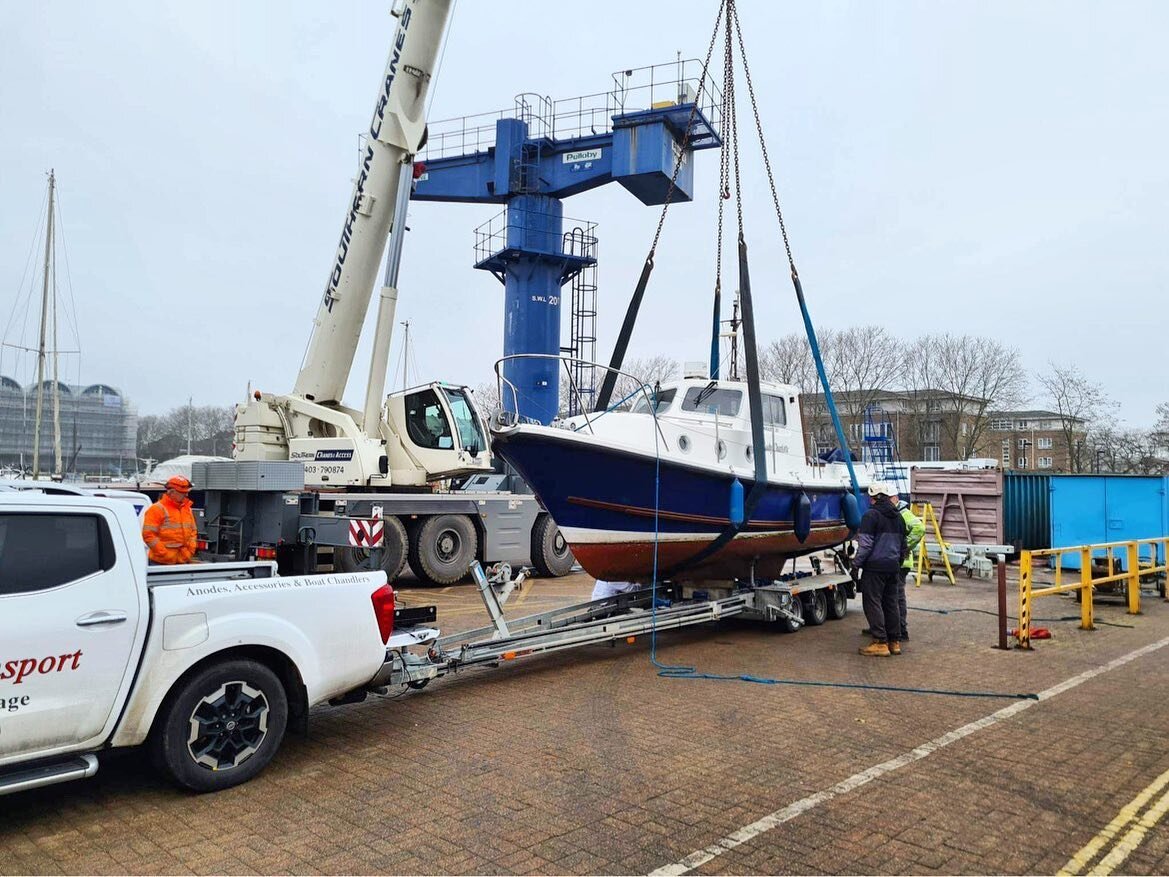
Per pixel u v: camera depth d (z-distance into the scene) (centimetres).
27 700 374
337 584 504
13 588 379
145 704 412
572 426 959
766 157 933
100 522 413
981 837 389
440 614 1068
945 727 573
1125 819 411
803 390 5353
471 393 1452
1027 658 829
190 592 437
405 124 1238
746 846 377
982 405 5356
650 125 1839
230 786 445
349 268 1305
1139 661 816
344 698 527
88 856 362
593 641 742
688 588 988
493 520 1448
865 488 1199
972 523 1748
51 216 2734
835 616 1105
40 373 2728
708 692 673
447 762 492
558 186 1962
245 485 883
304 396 1350
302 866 354
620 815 412
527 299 1988
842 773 476
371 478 1271
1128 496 1538
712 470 866
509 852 370
